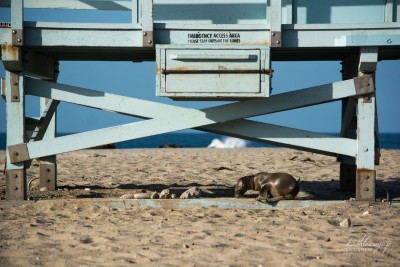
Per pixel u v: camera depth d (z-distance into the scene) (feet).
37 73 70.44
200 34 61.11
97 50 67.10
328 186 90.02
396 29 61.36
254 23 66.80
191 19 67.05
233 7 66.69
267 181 66.85
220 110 63.67
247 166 125.18
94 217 58.95
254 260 41.81
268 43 60.95
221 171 115.96
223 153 170.09
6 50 61.72
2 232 51.57
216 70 59.72
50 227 53.78
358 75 63.67
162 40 61.46
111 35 61.67
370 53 62.28
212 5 66.80
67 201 64.49
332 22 66.90
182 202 64.39
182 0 66.80
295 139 64.59
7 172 64.59
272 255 43.21
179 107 64.23
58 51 68.64
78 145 64.03
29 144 63.82
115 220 57.26
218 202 64.39
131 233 50.96
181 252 44.19
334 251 44.39
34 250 44.96
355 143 64.34
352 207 62.80
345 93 63.26
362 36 61.31
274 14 60.29
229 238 48.83
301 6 66.90
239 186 69.26
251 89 59.82
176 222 56.03
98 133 64.03
